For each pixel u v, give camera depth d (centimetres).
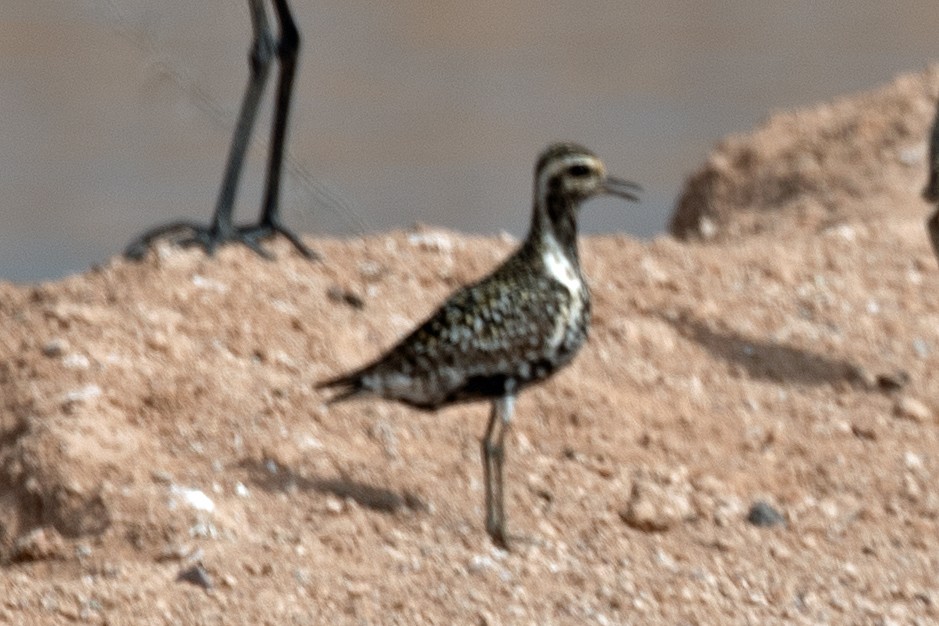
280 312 1398
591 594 1118
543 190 1160
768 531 1237
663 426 1360
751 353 1490
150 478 1182
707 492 1277
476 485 1245
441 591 1095
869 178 1923
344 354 1371
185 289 1402
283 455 1231
